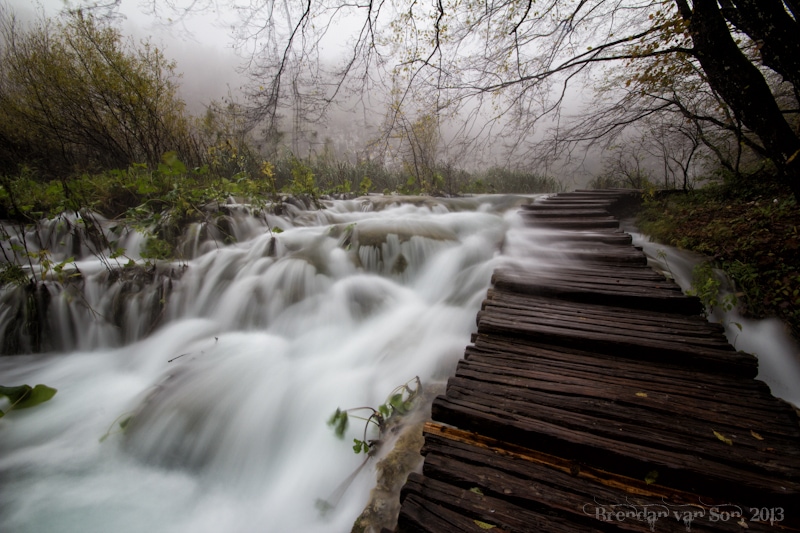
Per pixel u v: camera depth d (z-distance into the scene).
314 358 3.57
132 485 2.48
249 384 3.19
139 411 2.95
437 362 3.24
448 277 4.86
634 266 4.02
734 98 4.20
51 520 2.24
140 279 4.45
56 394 3.29
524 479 1.61
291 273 4.60
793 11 3.73
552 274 3.71
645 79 4.63
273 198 7.00
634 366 2.34
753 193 5.94
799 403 3.05
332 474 2.42
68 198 5.36
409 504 1.50
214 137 8.70
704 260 4.46
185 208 5.57
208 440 2.75
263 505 2.34
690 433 1.78
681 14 4.18
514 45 5.76
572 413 1.92
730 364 2.24
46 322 3.98
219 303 4.37
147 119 8.01
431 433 1.86
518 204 8.87
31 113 7.57
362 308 4.30
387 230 5.58
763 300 3.59
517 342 2.64
